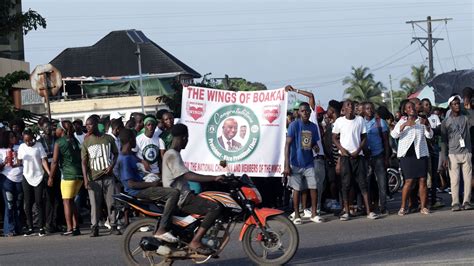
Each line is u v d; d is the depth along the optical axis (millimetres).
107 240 14984
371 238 13570
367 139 16891
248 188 11039
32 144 16453
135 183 12812
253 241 12086
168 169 11039
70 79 67750
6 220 16578
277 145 16047
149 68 80625
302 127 16203
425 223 15211
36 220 17562
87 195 18422
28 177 16359
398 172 21359
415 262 10977
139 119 18156
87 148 15578
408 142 16594
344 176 16516
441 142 17984
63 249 13977
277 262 11188
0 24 24750
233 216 10984
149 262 11227
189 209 10844
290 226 11141
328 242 13352
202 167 15977
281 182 19281
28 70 31641
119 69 81312
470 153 16938
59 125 17031
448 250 11914
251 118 16047
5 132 16578
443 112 20359
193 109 15977
